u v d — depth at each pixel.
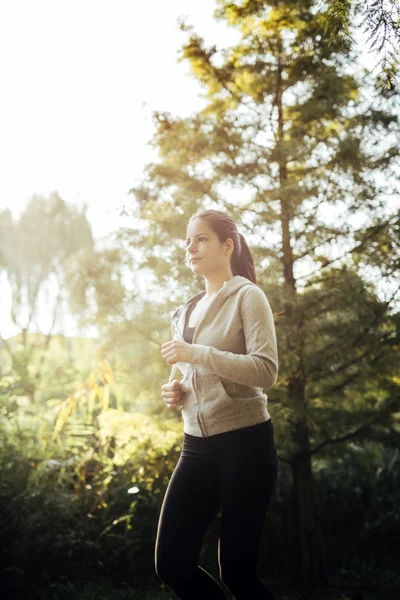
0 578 3.21
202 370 1.83
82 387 4.17
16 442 4.01
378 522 4.33
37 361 6.20
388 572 3.88
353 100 3.66
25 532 3.35
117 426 3.68
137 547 3.56
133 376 3.78
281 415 3.47
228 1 3.72
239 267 2.12
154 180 3.84
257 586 1.74
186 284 3.61
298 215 3.73
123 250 3.83
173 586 1.80
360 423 3.89
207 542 3.93
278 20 3.69
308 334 3.61
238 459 1.76
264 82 3.77
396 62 2.05
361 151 3.63
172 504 1.84
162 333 3.69
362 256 3.71
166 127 3.79
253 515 1.74
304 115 3.68
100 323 3.78
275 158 3.64
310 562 3.74
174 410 3.80
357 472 4.95
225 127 3.75
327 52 3.50
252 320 1.81
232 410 1.79
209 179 3.84
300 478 3.88
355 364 3.78
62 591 3.18
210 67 3.81
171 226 3.61
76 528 3.56
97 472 3.94
